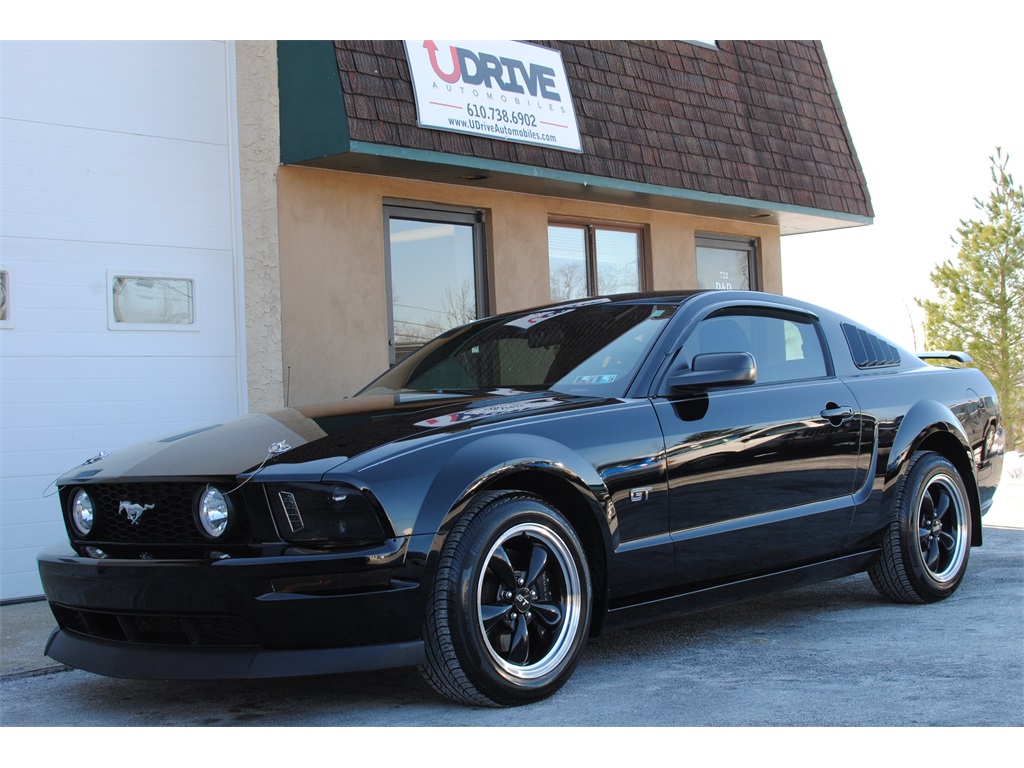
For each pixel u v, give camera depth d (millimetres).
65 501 3988
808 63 11102
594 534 3850
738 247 10945
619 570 3881
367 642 3363
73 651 3758
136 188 6746
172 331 6844
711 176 9430
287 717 3590
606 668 4121
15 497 6188
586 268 9445
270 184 7078
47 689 4188
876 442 5020
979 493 5625
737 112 9969
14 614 5727
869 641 4457
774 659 4188
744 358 4082
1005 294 24156
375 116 6867
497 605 3549
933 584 5207
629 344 4398
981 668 3912
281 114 7082
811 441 4668
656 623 5043
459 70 7430
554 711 3494
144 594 3465
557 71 8219
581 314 4844
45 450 6312
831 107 11172
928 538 5277
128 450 4094
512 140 7719
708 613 5262
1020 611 4992
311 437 3752
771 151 10180
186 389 6895
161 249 6828
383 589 3352
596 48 8758
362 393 4914
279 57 7066
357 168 7348
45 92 6418
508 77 7785
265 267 7070
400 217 7918
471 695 3494
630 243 9875
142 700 3941
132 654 3543
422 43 7230
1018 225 24328
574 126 8242
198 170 7020
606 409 3988
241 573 3320
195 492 3512
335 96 6754
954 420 5438
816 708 3457
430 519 3410
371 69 6930
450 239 8305
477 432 3652
